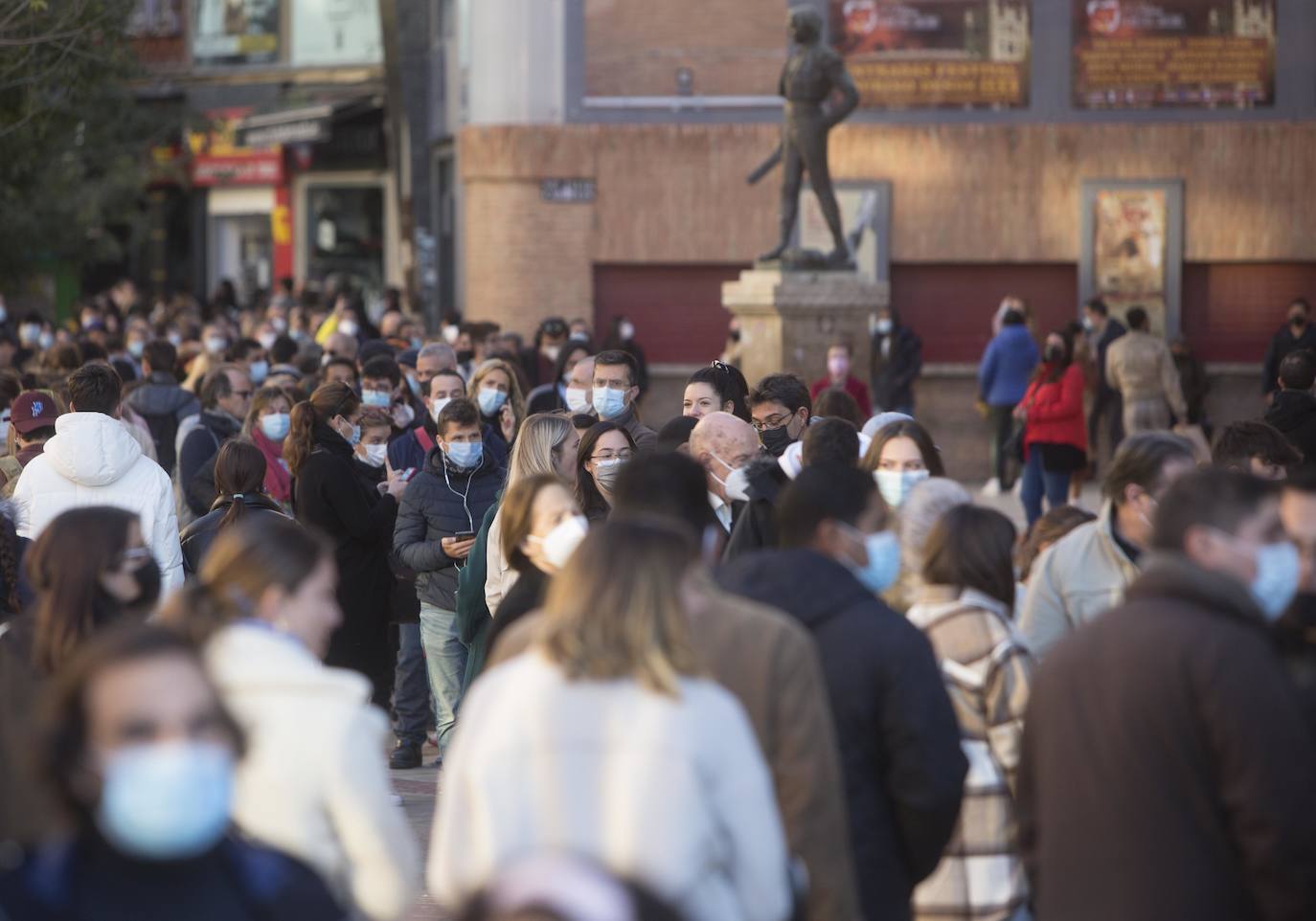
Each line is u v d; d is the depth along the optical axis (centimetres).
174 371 4700
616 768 1191
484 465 3100
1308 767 1313
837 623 1566
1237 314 7731
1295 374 3428
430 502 3080
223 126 11269
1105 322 6925
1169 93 7638
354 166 11062
